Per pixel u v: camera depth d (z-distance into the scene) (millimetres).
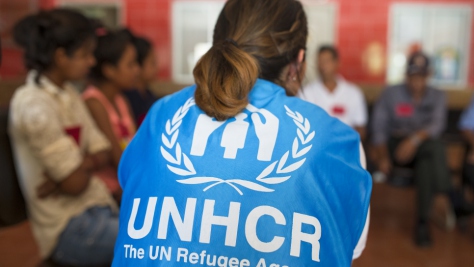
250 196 811
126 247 837
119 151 1956
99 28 2039
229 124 880
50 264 1545
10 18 6070
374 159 3744
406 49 6598
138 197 870
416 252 2979
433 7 6465
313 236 802
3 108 1570
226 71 869
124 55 2035
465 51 6496
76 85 3150
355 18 6562
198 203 814
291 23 1007
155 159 886
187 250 791
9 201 1519
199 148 864
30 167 1539
